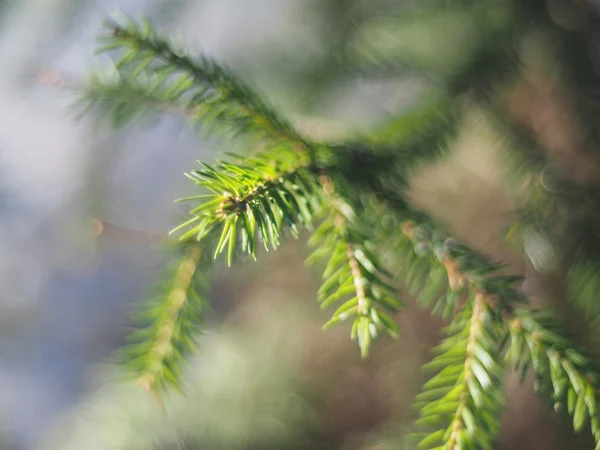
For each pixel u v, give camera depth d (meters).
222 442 1.06
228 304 1.51
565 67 0.87
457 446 0.72
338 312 0.73
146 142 1.37
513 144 0.84
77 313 1.82
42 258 1.64
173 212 0.83
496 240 1.02
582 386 0.72
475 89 0.84
